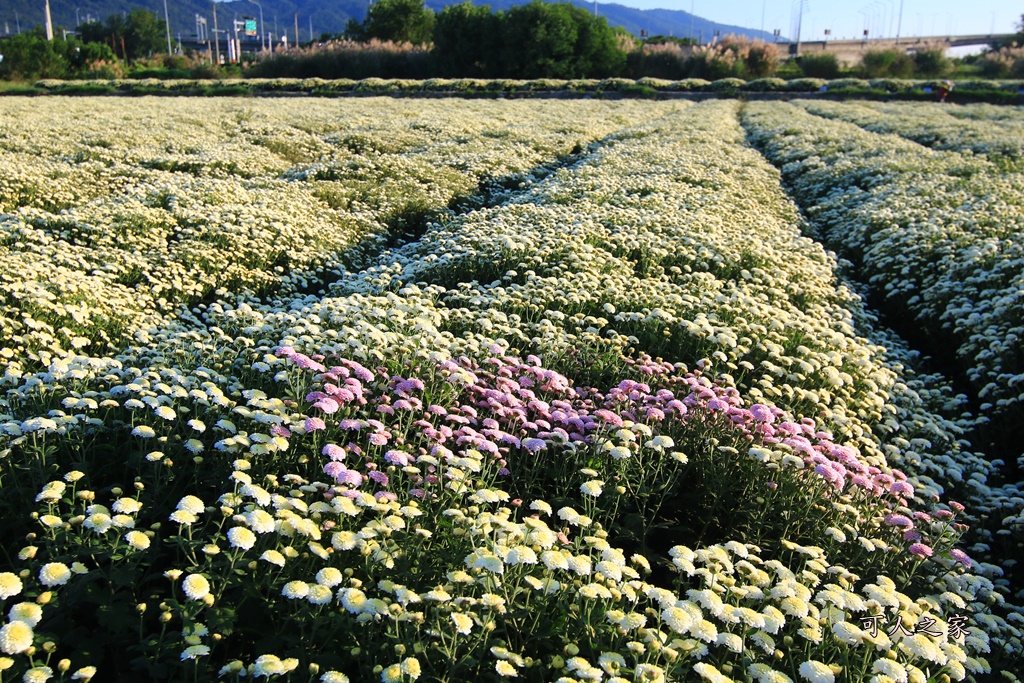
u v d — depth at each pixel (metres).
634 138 22.58
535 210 10.41
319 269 9.37
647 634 2.81
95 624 2.96
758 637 2.89
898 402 6.46
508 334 6.20
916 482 4.93
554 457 4.64
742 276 8.54
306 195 12.42
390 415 4.58
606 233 9.25
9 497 3.55
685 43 78.25
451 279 8.14
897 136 23.77
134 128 20.12
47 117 22.36
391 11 73.00
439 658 2.78
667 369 5.76
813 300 8.40
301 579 3.04
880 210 12.34
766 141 24.98
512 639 3.06
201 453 4.02
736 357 6.12
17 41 50.94
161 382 4.58
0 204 9.93
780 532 4.27
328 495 3.42
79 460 3.94
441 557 3.27
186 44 139.12
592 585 2.96
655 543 4.25
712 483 4.52
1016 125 26.39
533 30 52.72
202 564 3.00
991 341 7.00
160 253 8.65
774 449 4.59
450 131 22.62
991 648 3.74
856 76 58.25
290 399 4.45
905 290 9.36
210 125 22.03
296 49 56.78
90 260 8.11
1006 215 10.62
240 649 2.94
